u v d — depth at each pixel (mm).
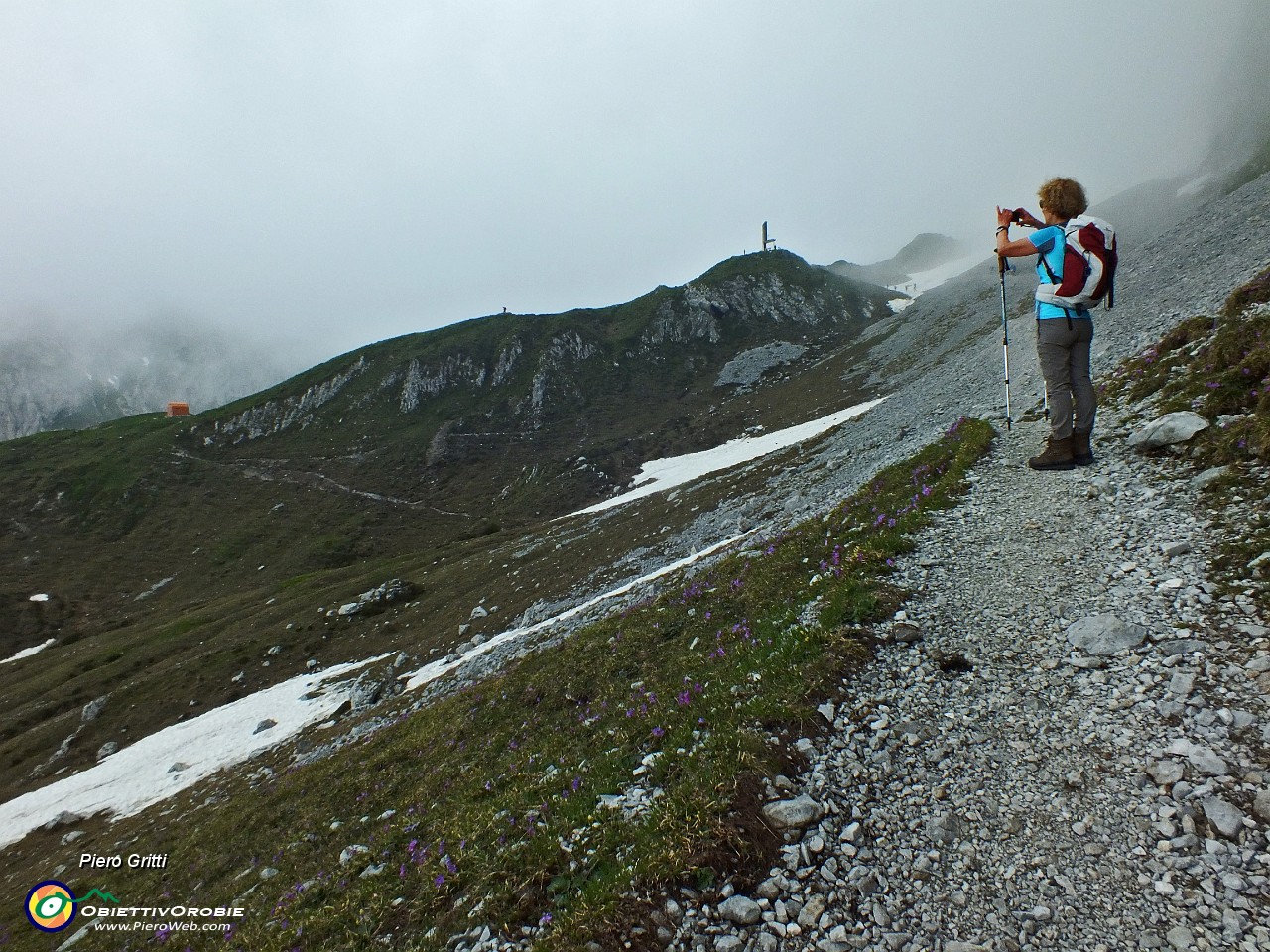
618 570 52812
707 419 156250
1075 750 6523
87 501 161750
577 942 5891
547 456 170125
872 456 36094
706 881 6164
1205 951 4414
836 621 10242
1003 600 9398
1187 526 9164
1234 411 11031
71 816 45031
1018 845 5742
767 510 44156
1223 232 39281
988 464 14883
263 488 167250
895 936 5266
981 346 62594
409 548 135500
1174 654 7098
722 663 12141
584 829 7965
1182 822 5348
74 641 110375
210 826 24000
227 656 72500
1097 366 20250
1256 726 5883
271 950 9695
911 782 6816
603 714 13391
